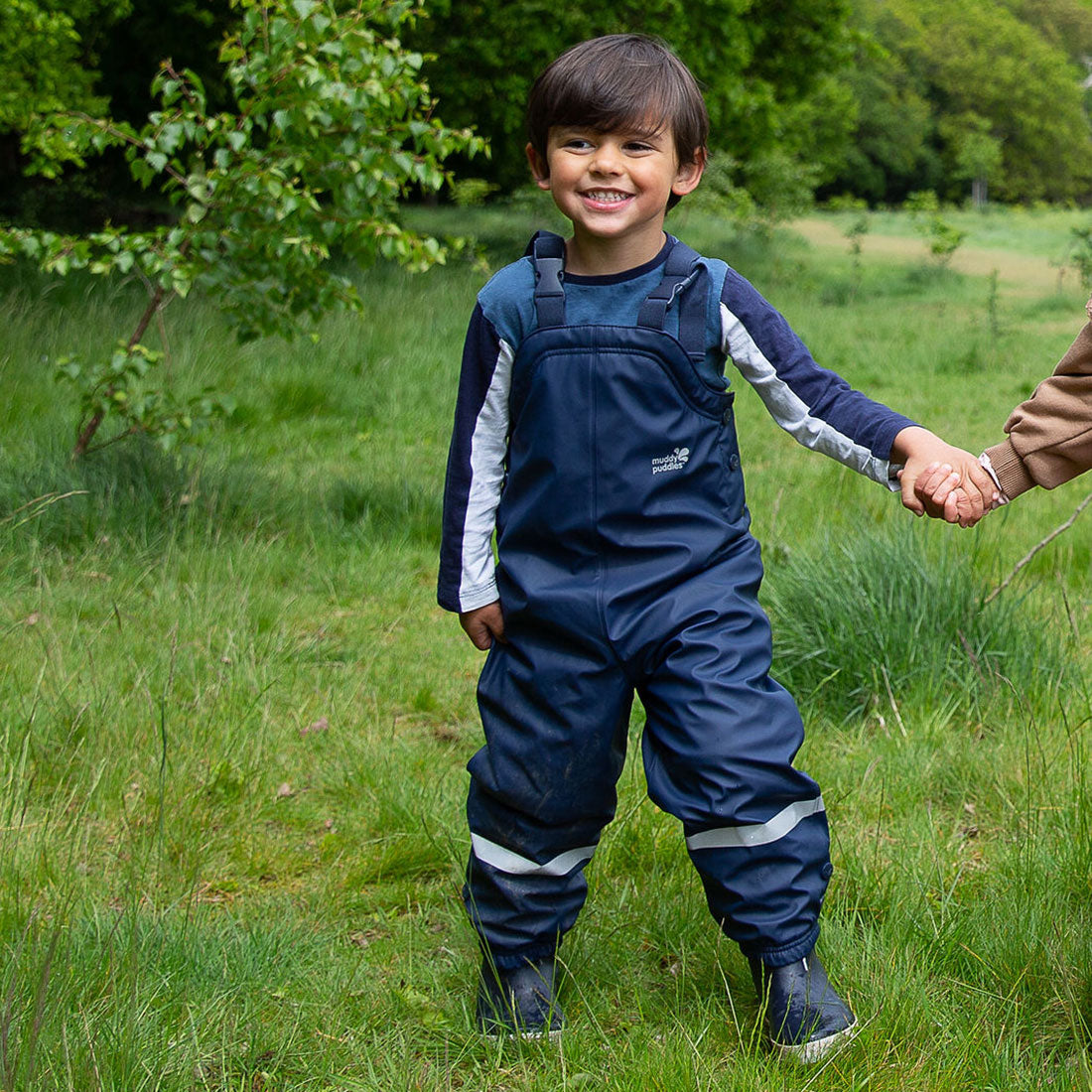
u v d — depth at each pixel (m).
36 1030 1.91
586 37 18.80
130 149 5.75
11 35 11.54
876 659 3.87
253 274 5.95
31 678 3.86
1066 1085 2.03
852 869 2.76
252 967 2.42
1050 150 92.31
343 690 4.04
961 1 93.50
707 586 2.15
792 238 28.91
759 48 23.11
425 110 6.14
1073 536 5.68
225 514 5.76
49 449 6.26
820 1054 2.08
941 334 14.30
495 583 2.26
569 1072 2.16
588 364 2.11
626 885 2.74
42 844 2.82
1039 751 3.20
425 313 12.34
